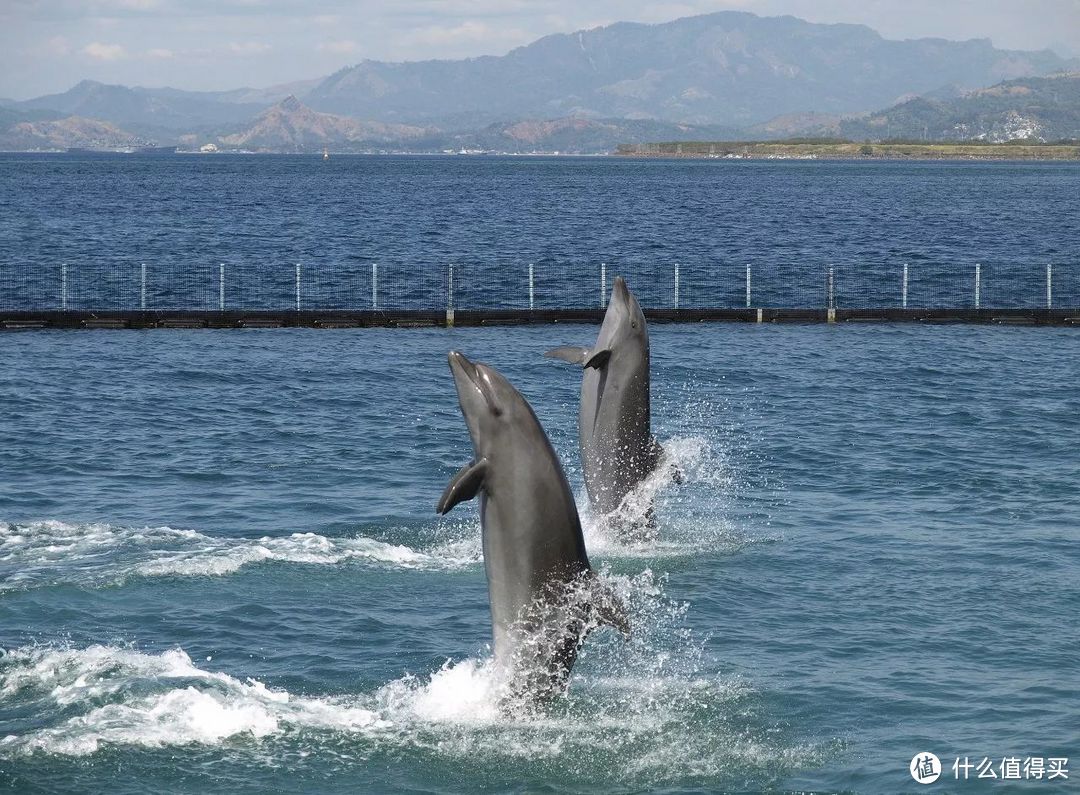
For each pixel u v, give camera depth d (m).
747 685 15.08
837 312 52.62
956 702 14.58
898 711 14.37
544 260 82.00
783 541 21.05
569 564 13.95
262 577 18.58
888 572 19.31
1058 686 14.99
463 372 13.90
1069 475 25.66
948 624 17.06
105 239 94.06
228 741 13.38
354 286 67.75
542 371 38.84
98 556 19.39
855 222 120.44
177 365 39.16
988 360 41.97
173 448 27.52
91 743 13.18
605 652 16.11
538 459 13.84
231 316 49.41
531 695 14.11
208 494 23.73
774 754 13.38
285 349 43.25
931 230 110.75
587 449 20.84
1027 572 19.25
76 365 38.84
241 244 91.31
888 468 26.36
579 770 12.99
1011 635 16.64
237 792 12.40
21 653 15.43
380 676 15.18
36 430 29.09
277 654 15.82
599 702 14.55
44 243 89.88
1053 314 52.56
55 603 17.36
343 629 16.67
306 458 26.77
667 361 41.03
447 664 15.46
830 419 31.75
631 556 20.16
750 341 46.25
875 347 44.91
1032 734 13.76
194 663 15.48
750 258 84.88
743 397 34.84
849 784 12.76
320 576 18.72
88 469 25.55
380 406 32.81
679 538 21.23
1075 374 39.09
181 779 12.60
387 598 17.89
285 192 179.12
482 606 17.62
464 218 122.00
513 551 13.81
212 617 17.00
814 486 24.95
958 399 34.59
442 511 13.36
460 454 27.42
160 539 20.34
